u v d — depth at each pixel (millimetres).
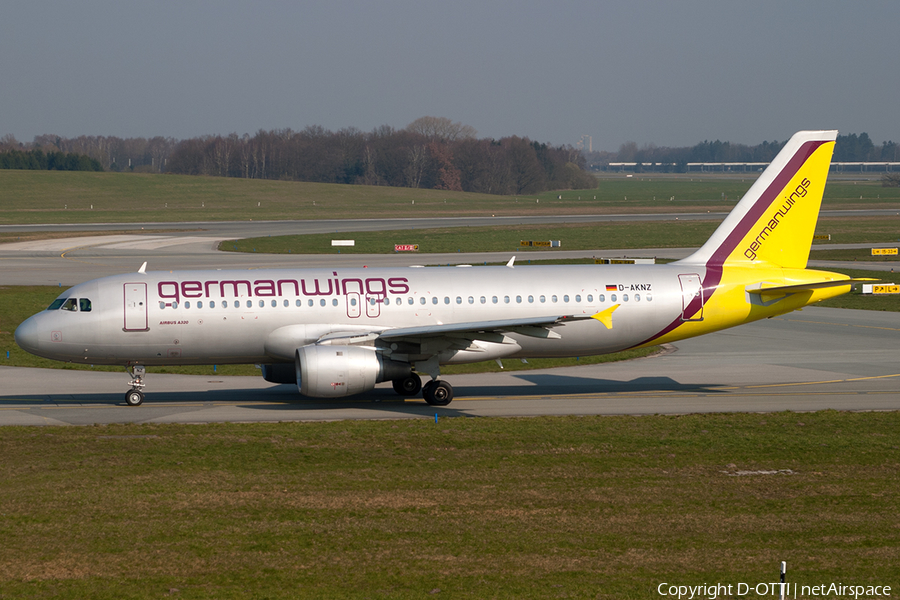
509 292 135000
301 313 129875
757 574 60750
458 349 131625
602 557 64062
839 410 126750
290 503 77500
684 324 138875
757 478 86750
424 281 134500
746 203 142125
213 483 83875
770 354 178500
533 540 67750
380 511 75188
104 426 112188
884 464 92438
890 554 65000
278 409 128625
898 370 160250
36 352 127562
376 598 56406
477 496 79938
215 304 128250
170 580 59406
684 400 135750
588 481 85375
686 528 70875
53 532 69125
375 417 123000
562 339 136125
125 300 126688
